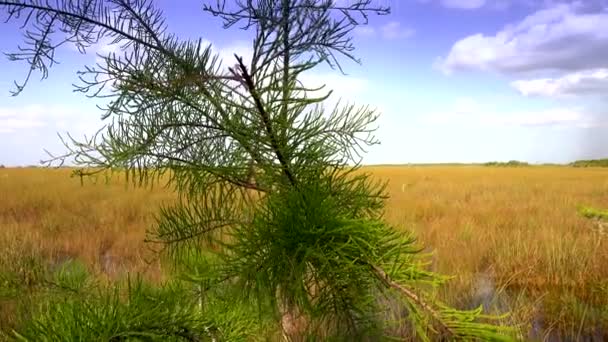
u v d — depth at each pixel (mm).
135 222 9789
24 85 1093
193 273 1471
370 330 1319
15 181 17875
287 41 1122
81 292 1888
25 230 8477
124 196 12516
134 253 7246
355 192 1248
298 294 1104
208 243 1314
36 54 1099
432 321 1044
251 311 1504
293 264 1044
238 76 1092
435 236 8273
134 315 1249
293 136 1166
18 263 2117
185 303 1408
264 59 1095
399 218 9375
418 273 1094
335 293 1194
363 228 1073
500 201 13406
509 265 6262
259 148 1146
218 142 1176
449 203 12805
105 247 8008
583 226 8547
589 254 6633
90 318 1178
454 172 34094
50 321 1203
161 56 1072
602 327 4484
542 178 24797
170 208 1322
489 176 27203
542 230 8352
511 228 9195
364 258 1073
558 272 5887
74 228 9312
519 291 5594
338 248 1038
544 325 4613
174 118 1103
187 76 1058
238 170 1201
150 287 1577
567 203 12484
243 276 1116
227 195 1261
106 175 1062
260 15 1097
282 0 1106
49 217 10281
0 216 10250
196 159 1156
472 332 995
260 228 1104
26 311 2062
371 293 1260
